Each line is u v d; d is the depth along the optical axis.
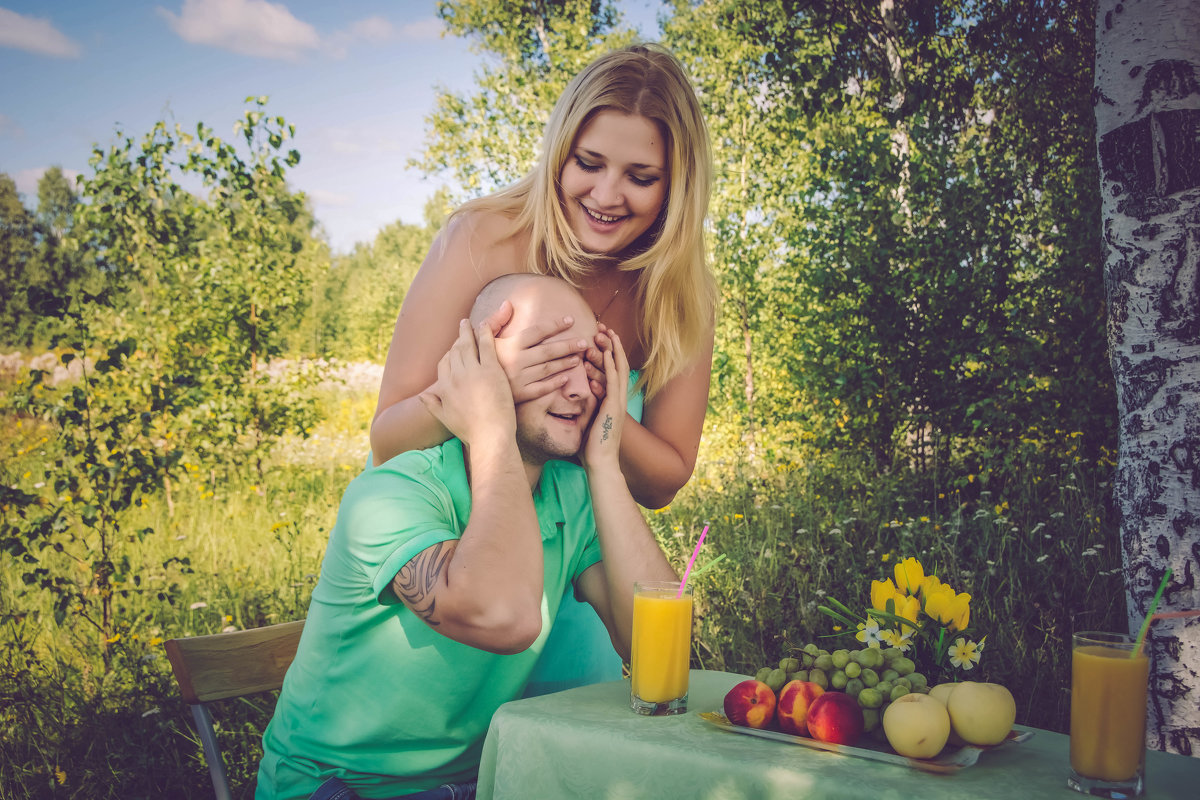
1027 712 2.87
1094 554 3.76
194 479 6.58
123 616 3.32
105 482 3.43
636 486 2.07
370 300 25.73
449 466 1.59
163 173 6.51
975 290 5.69
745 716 1.21
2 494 3.22
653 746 1.13
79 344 3.55
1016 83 5.38
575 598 1.85
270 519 5.96
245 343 7.11
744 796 1.06
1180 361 2.49
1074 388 5.27
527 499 1.47
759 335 8.63
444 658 1.48
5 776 2.58
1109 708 1.01
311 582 3.95
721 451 7.66
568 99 1.87
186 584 4.17
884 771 1.06
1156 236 2.53
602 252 1.94
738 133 8.72
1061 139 5.59
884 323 5.85
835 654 1.24
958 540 4.25
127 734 2.68
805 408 7.20
